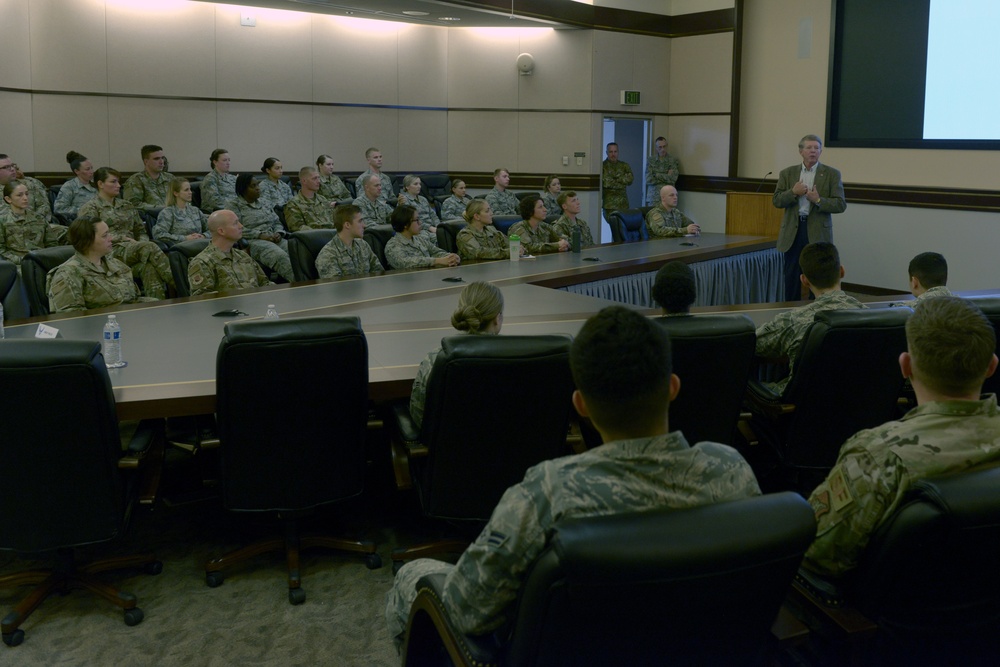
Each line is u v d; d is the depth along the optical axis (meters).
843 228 8.93
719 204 10.24
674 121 10.60
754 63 9.72
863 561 1.46
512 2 9.10
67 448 2.23
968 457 1.43
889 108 8.44
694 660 1.24
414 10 9.19
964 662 1.52
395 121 10.58
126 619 2.47
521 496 1.21
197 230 7.21
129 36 8.70
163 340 3.35
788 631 1.48
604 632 1.17
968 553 1.35
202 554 2.93
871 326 2.67
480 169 10.91
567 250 6.51
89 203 6.77
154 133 8.98
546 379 2.39
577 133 10.29
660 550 1.10
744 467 1.29
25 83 8.07
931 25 8.01
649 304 5.90
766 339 3.14
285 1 8.77
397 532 3.11
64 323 3.66
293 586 2.62
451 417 2.40
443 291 4.59
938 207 8.16
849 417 2.83
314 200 8.13
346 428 2.58
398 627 1.66
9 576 2.59
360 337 2.48
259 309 4.02
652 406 1.21
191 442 2.65
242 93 9.46
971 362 1.43
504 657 1.26
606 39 10.05
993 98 7.67
